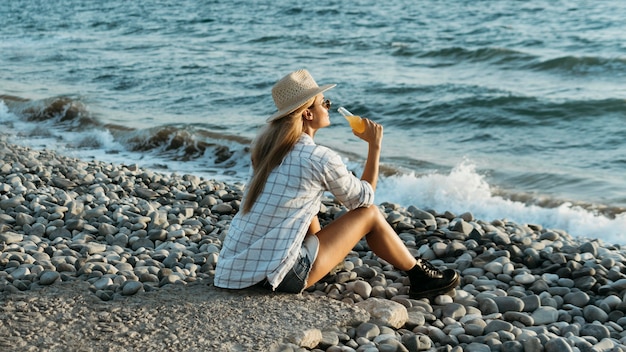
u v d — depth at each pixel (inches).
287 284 170.4
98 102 586.2
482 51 736.3
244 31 1058.7
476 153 427.5
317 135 467.2
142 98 606.5
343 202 169.9
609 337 171.0
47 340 150.7
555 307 189.2
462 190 346.9
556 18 1007.0
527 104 522.6
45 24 1298.0
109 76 716.0
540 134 467.2
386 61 758.5
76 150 453.7
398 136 476.4
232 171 406.0
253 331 155.7
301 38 933.8
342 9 1264.8
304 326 159.0
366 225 175.6
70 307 165.8
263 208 164.9
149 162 426.0
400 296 187.0
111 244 226.2
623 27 884.0
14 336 151.8
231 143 444.8
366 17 1149.7
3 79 708.7
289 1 1445.6
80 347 148.2
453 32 942.4
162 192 298.0
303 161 162.2
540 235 262.7
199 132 466.6
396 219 255.9
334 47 860.6
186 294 172.7
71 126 518.3
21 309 163.9
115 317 161.3
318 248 171.2
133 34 1103.0
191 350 147.6
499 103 533.0
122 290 175.9
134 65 778.8
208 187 310.8
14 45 1007.6
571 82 618.2
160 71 733.9
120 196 293.9
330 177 163.5
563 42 803.4
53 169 331.3
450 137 470.9
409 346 157.4
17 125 521.3
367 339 159.2
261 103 578.6
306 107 164.1
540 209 325.1
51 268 191.2
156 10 1439.5
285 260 166.1
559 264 216.2
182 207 268.7
